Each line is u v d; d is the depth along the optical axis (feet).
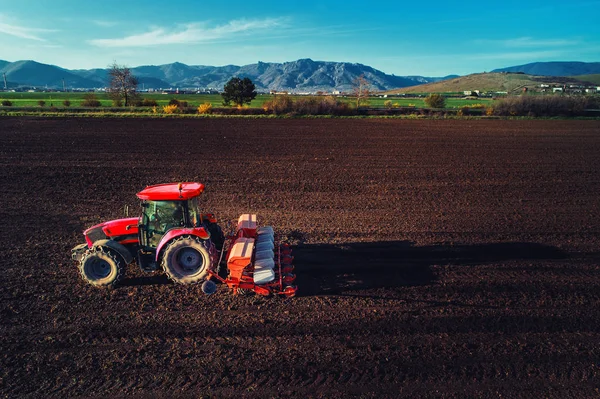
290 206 45.80
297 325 22.72
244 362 19.61
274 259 28.55
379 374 18.90
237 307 24.54
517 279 28.84
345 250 33.42
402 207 45.93
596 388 18.15
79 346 20.77
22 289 26.35
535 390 17.99
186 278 26.48
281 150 82.64
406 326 22.81
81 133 103.40
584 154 81.51
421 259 31.96
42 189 51.55
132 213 42.80
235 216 42.09
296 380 18.44
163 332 21.94
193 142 91.66
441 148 87.25
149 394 17.53
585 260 32.27
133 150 80.12
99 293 25.99
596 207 46.78
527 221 41.52
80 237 35.76
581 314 24.30
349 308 24.63
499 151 84.17
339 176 60.64
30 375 18.72
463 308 24.85
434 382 18.43
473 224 40.37
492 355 20.38
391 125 132.87
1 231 36.96
